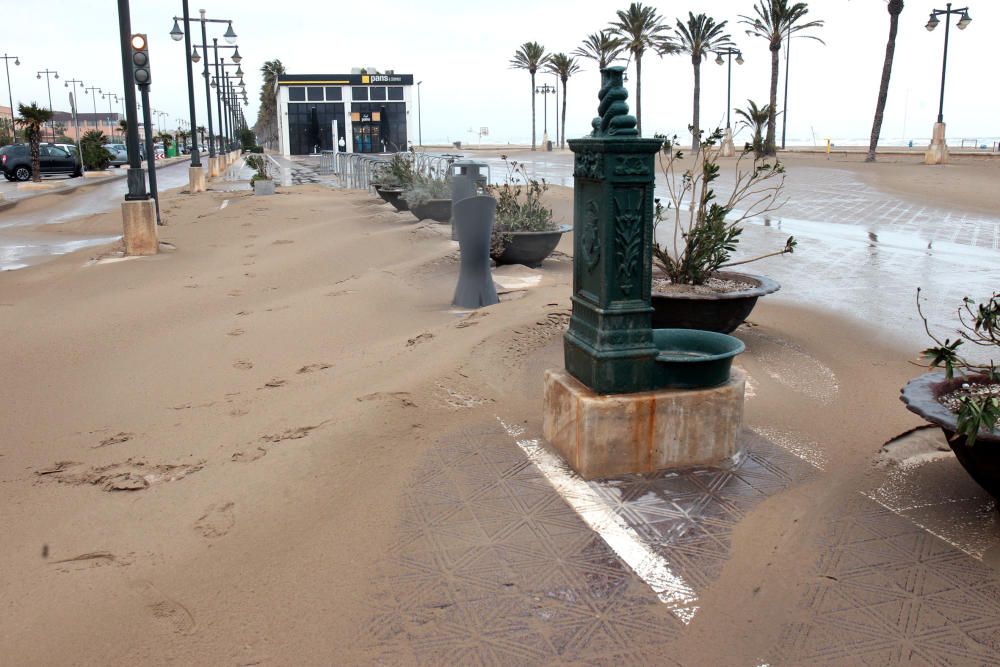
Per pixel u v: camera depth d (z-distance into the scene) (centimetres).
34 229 1836
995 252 1138
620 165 376
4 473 441
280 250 1299
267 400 549
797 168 3297
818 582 305
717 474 400
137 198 1298
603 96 386
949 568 312
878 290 864
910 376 553
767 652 268
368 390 534
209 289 1006
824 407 493
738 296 577
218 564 328
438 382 536
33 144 3212
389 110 7481
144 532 359
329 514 367
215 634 282
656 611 290
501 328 650
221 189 2870
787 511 360
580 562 321
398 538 342
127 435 498
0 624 291
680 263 658
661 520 354
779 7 4316
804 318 720
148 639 280
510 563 321
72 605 302
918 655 264
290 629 283
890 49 3784
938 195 2080
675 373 403
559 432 425
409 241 1241
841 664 261
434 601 296
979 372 407
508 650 269
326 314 821
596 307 397
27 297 988
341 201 2133
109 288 1038
